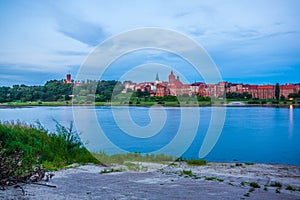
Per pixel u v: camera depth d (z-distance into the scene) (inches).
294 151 518.3
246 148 542.9
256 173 280.4
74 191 180.9
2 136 315.0
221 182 221.8
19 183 194.4
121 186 200.1
